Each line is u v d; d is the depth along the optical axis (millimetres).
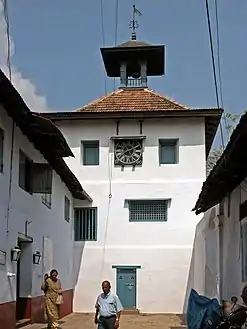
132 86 26984
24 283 15500
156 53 26531
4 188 12547
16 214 13695
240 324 10445
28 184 15297
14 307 13188
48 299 14750
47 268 17703
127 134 24078
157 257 23125
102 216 23656
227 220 15820
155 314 22281
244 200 12977
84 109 25188
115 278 23172
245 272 12961
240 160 11555
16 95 10953
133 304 22891
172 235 23250
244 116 8766
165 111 23562
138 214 23641
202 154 23688
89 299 23047
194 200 23406
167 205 23516
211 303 12922
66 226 21562
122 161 23938
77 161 24047
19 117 12672
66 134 24281
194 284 22656
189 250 23062
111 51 26422
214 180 13719
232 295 14820
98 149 24188
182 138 23875
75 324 18219
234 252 14617
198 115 23594
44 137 14508
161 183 23641
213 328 12203
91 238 23594
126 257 23250
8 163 12852
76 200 23750
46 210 17547
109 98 26188
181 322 19312
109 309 11148
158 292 22875
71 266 22797
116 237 23453
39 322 16359
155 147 23906
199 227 22188
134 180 23781
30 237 15297
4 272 12453
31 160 15273
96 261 23328
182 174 23656
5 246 12609
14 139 13328
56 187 19156
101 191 23812
